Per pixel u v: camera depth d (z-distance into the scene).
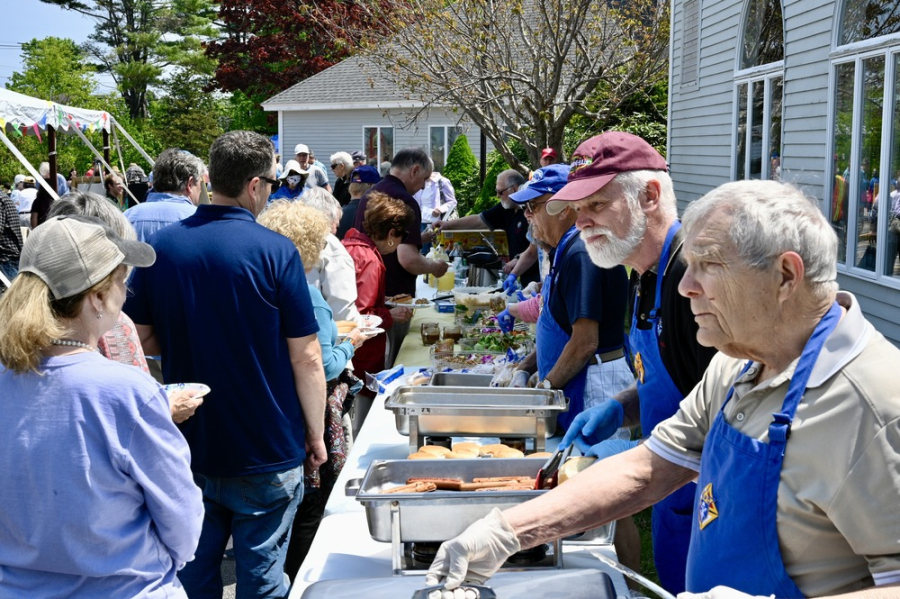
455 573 1.57
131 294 2.78
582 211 2.27
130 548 1.79
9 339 1.69
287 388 2.81
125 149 41.38
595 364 3.03
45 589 1.75
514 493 2.04
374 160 24.55
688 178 13.41
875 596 1.18
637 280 2.40
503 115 12.31
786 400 1.34
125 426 1.75
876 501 1.24
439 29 12.40
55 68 47.66
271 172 2.92
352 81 24.81
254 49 33.47
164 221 4.40
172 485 1.82
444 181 12.27
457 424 2.82
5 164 35.31
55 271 1.73
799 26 8.98
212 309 2.71
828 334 1.33
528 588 1.58
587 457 2.19
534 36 12.11
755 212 1.33
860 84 7.60
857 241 7.76
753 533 1.38
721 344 1.43
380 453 3.02
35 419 1.71
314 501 3.48
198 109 46.31
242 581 2.82
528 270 5.91
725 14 11.58
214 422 2.73
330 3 15.71
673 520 2.31
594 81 12.49
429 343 5.06
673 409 2.23
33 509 1.71
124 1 50.16
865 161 7.59
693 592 1.55
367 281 4.44
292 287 2.78
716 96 12.08
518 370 3.44
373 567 2.18
